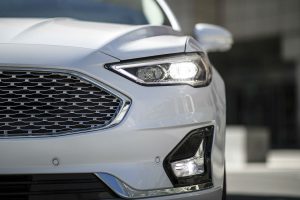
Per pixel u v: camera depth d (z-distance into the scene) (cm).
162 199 317
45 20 361
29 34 329
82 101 312
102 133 308
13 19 369
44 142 303
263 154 1778
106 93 314
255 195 805
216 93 350
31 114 309
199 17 3225
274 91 3284
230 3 3150
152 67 325
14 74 310
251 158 1766
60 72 311
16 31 333
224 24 3178
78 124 310
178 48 339
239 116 3419
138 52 327
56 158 304
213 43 466
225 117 359
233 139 1778
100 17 440
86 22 369
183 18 3272
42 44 320
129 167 311
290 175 1284
